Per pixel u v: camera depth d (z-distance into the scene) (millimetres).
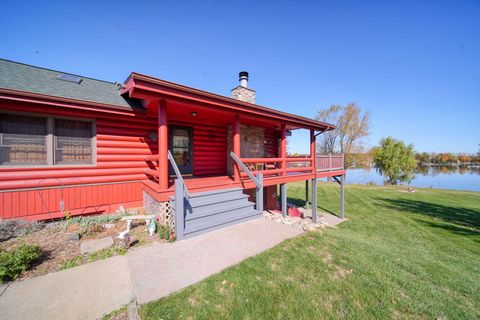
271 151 9891
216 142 7824
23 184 4238
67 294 2199
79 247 3297
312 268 2922
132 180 5707
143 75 3539
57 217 4609
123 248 3227
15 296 2146
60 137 4727
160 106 4168
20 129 4277
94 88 5914
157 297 2176
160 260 2945
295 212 8750
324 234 4355
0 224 3717
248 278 2590
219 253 3201
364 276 2812
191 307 2070
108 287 2334
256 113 5738
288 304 2203
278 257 3154
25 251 2740
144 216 4027
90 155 5141
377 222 8789
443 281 3082
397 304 2322
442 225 8320
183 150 6867
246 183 5703
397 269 3211
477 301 2586
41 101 4105
